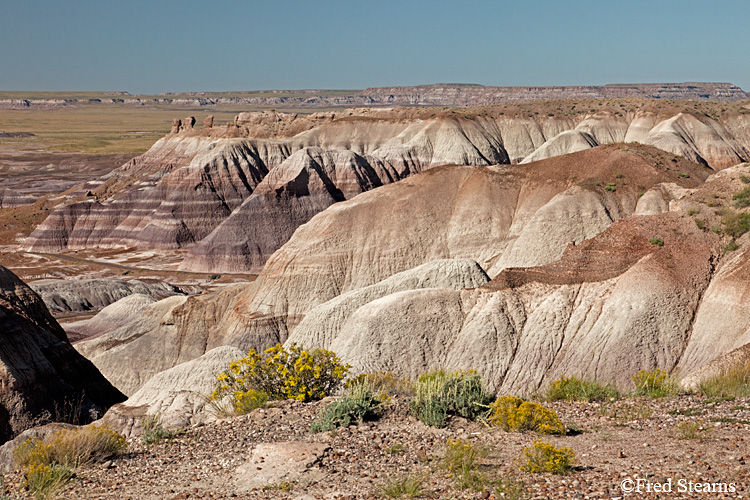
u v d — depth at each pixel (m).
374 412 11.20
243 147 125.19
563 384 13.37
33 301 35.62
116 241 116.06
